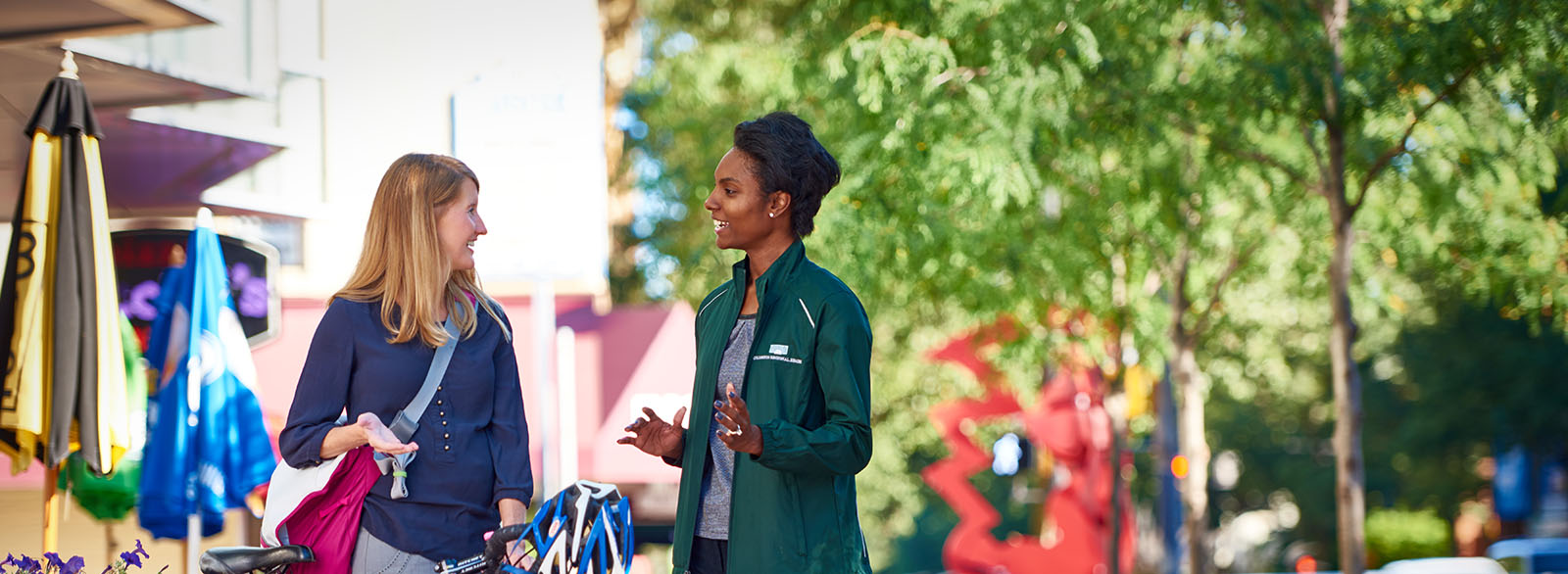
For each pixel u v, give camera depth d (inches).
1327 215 476.1
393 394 146.3
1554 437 1232.2
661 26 784.3
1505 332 1208.2
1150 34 379.9
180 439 280.1
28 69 266.1
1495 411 1217.4
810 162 147.1
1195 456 613.0
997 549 562.3
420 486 146.0
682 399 575.2
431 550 145.8
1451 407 1238.9
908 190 374.9
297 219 387.9
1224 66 372.5
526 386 569.9
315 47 383.2
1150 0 359.6
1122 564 676.1
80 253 238.5
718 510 149.6
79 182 239.9
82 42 260.7
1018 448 729.0
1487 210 420.8
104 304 242.8
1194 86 374.6
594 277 581.3
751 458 136.6
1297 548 1429.6
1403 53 330.6
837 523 146.2
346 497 144.7
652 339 581.6
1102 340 550.9
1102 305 527.2
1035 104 360.5
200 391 283.9
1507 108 382.6
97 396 238.7
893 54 363.9
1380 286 531.2
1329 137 369.7
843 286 146.6
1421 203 424.5
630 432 149.6
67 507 286.2
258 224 430.0
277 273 360.8
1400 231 461.4
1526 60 318.7
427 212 148.8
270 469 291.3
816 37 433.7
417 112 476.4
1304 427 1424.7
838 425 139.0
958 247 404.8
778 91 483.5
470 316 151.6
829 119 429.7
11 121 279.9
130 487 299.4
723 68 590.9
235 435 287.6
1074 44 355.3
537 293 532.1
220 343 288.8
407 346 147.3
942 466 571.2
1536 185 417.7
